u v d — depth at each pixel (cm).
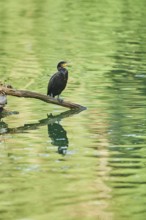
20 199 1174
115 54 2714
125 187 1237
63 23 3566
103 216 1096
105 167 1355
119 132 1623
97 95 2020
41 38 3109
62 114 1816
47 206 1136
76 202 1157
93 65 2492
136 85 2150
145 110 1834
